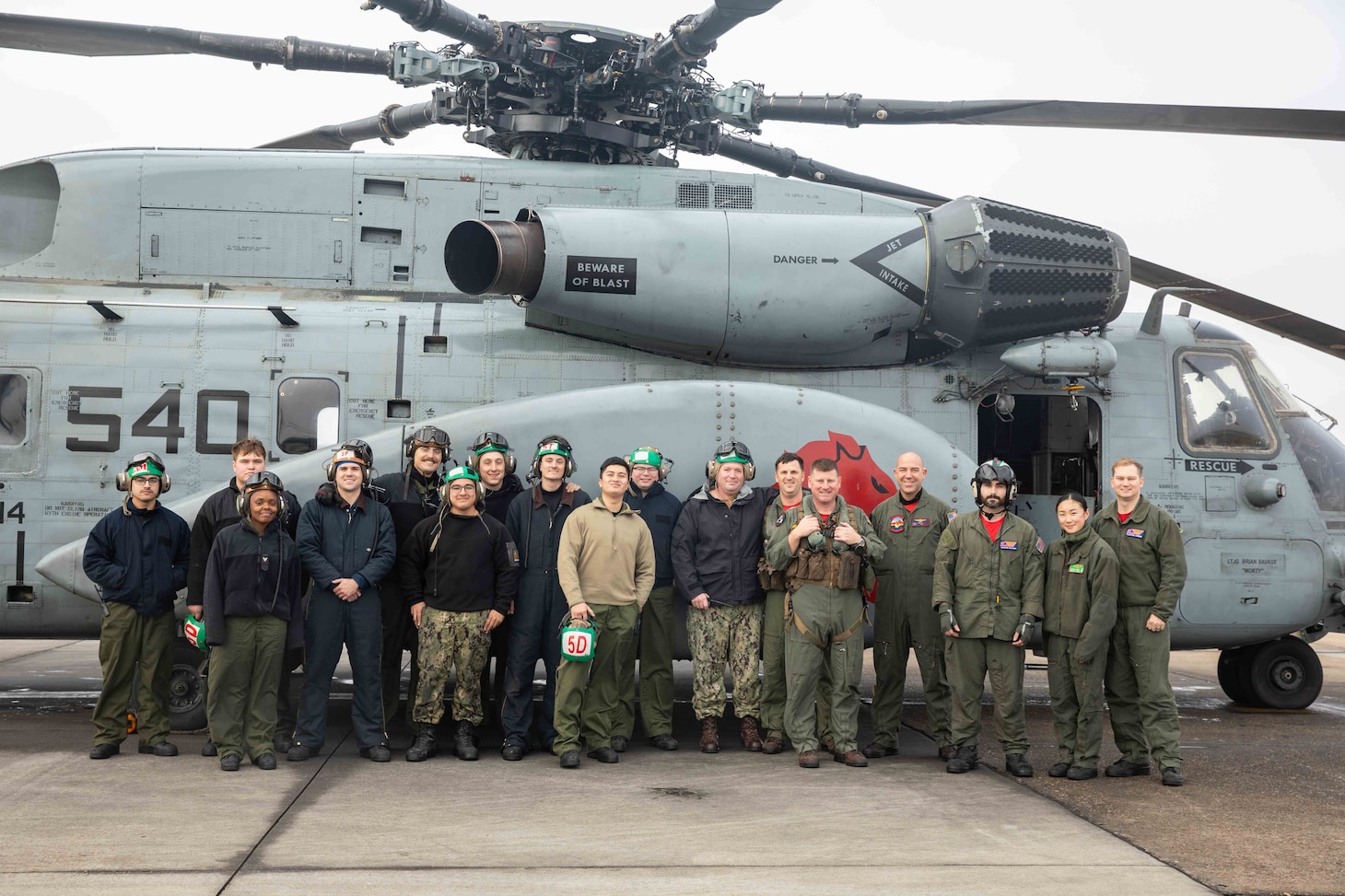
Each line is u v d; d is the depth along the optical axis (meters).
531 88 8.09
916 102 8.09
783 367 8.31
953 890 4.13
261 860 4.36
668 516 6.89
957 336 8.18
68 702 8.98
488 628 6.33
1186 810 5.43
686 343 8.02
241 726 6.14
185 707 7.26
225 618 6.00
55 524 7.68
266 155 8.45
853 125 8.34
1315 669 9.04
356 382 7.88
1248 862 4.56
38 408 7.74
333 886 4.06
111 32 7.40
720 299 7.81
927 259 8.02
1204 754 6.95
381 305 8.20
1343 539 8.72
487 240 7.79
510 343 8.08
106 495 7.70
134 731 7.10
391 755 6.36
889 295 7.98
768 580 6.62
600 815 5.15
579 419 7.55
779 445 7.66
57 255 8.20
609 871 4.30
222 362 7.84
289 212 8.36
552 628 6.52
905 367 8.44
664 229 7.86
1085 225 8.40
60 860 4.33
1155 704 6.06
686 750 6.84
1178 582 6.01
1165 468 8.52
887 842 4.77
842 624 6.40
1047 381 8.48
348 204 8.40
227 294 8.22
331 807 5.23
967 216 8.08
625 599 6.41
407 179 8.45
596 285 7.68
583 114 8.38
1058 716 6.24
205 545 6.18
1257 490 8.53
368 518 6.34
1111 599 6.03
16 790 5.50
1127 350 8.67
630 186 8.55
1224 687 9.30
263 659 6.07
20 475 7.69
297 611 6.28
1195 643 8.62
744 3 6.25
